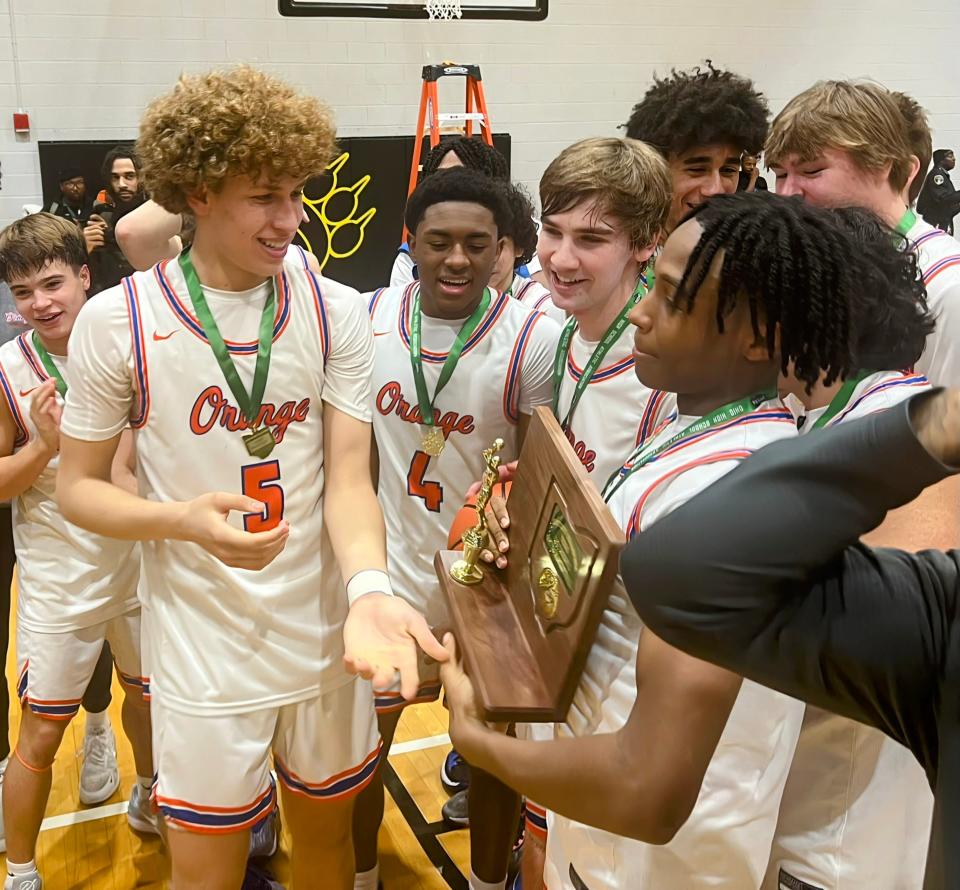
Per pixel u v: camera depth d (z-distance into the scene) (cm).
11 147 541
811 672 66
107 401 153
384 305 219
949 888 64
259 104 137
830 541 63
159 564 161
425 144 607
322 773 174
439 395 209
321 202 586
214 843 166
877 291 119
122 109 555
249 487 158
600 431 177
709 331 104
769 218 101
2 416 213
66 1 532
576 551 103
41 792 221
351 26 585
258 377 154
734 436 105
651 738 91
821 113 194
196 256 153
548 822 135
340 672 171
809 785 122
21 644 222
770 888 127
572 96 640
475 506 158
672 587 65
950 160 637
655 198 171
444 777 270
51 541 216
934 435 59
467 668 114
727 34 660
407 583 216
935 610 65
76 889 233
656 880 112
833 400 125
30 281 206
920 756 68
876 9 682
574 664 102
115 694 320
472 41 611
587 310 177
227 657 161
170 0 550
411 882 236
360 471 164
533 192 650
